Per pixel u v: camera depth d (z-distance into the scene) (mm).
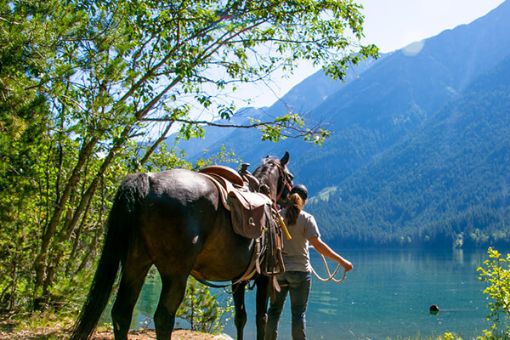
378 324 31688
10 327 6422
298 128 9312
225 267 4293
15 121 5977
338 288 61156
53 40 6328
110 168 9164
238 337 5070
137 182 3852
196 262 4230
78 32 7027
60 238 7652
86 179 9391
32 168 6938
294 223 5727
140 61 9094
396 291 56812
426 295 51938
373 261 130000
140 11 8477
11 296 7477
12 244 7121
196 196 3953
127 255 3791
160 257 3812
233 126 9203
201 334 7484
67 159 8820
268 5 9492
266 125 9250
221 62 9672
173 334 7324
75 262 8148
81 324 3574
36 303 7242
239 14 9477
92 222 9469
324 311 39031
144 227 3795
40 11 6285
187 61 8812
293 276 5746
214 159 12336
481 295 50688
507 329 9438
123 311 3805
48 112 6406
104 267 3672
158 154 11242
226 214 4191
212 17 8945
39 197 8133
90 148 7938
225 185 4320
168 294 3777
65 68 6383
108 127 6910
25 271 7441
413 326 30391
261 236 4621
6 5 6059
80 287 7062
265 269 4855
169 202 3812
